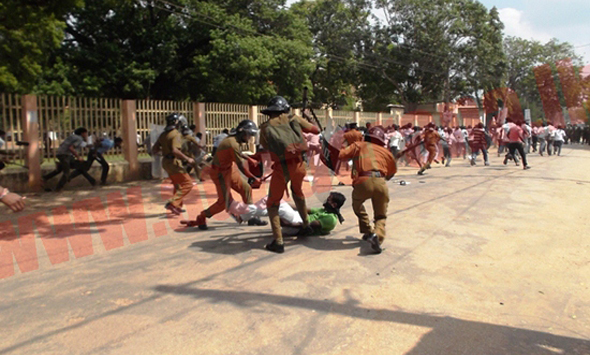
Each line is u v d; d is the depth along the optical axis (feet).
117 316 12.03
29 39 45.78
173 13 65.77
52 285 14.42
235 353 10.18
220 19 65.87
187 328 11.32
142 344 10.57
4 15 31.63
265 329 11.25
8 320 11.91
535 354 10.15
